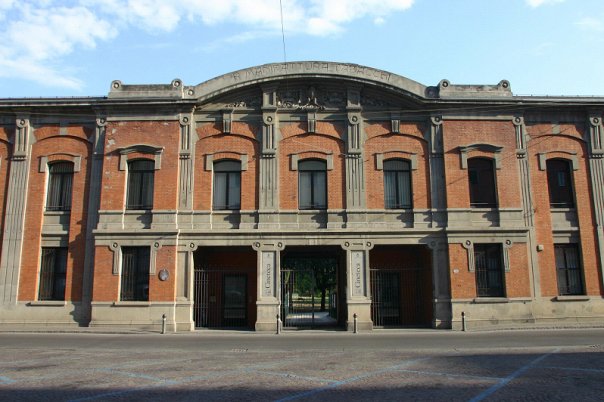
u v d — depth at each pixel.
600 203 24.20
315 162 24.22
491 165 24.31
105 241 22.97
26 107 24.27
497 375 10.47
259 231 23.06
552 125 24.69
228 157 23.95
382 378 10.24
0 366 12.23
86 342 18.11
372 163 24.08
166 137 23.94
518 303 22.86
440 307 22.81
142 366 12.15
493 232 23.31
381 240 23.23
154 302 22.45
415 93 24.20
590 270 23.70
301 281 49.47
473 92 24.62
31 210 23.83
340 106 24.44
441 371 11.05
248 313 25.08
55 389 9.38
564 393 8.70
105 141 23.92
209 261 25.44
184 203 23.44
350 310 22.66
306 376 10.56
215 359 13.36
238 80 24.20
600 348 14.88
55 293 23.42
